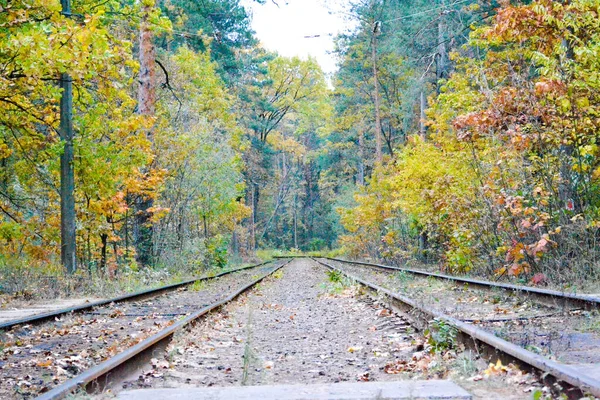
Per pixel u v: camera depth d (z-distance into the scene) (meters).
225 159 30.41
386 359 5.88
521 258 12.59
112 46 14.40
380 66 44.47
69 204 16.38
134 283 16.88
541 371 4.07
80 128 17.27
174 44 44.56
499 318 7.78
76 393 3.99
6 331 7.72
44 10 12.43
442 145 19.30
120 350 6.48
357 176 65.06
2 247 18.98
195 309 11.00
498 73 17.92
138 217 22.45
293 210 92.56
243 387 4.37
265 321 9.57
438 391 3.99
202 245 28.02
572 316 7.60
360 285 13.93
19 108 14.93
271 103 66.81
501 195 12.94
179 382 4.91
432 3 30.41
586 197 12.24
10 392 4.66
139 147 18.33
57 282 14.30
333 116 57.62
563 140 12.24
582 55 11.98
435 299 9.24
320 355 6.28
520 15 12.77
